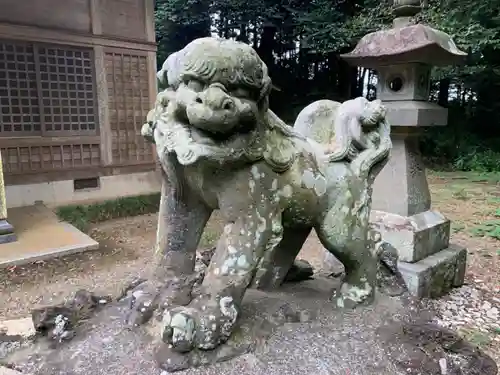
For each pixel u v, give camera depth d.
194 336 1.24
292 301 1.68
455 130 10.05
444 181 7.90
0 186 4.09
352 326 1.52
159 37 10.90
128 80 5.95
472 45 6.84
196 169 1.28
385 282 1.99
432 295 2.53
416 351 1.42
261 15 10.27
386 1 8.23
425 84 2.61
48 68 5.27
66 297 3.05
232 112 1.13
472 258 3.72
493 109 9.92
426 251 2.56
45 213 5.05
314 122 1.75
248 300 1.61
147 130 1.38
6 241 4.08
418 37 2.30
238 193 1.31
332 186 1.55
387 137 1.70
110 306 1.60
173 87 1.29
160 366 1.21
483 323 2.34
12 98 5.08
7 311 2.86
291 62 11.78
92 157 5.77
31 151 5.28
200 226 1.50
